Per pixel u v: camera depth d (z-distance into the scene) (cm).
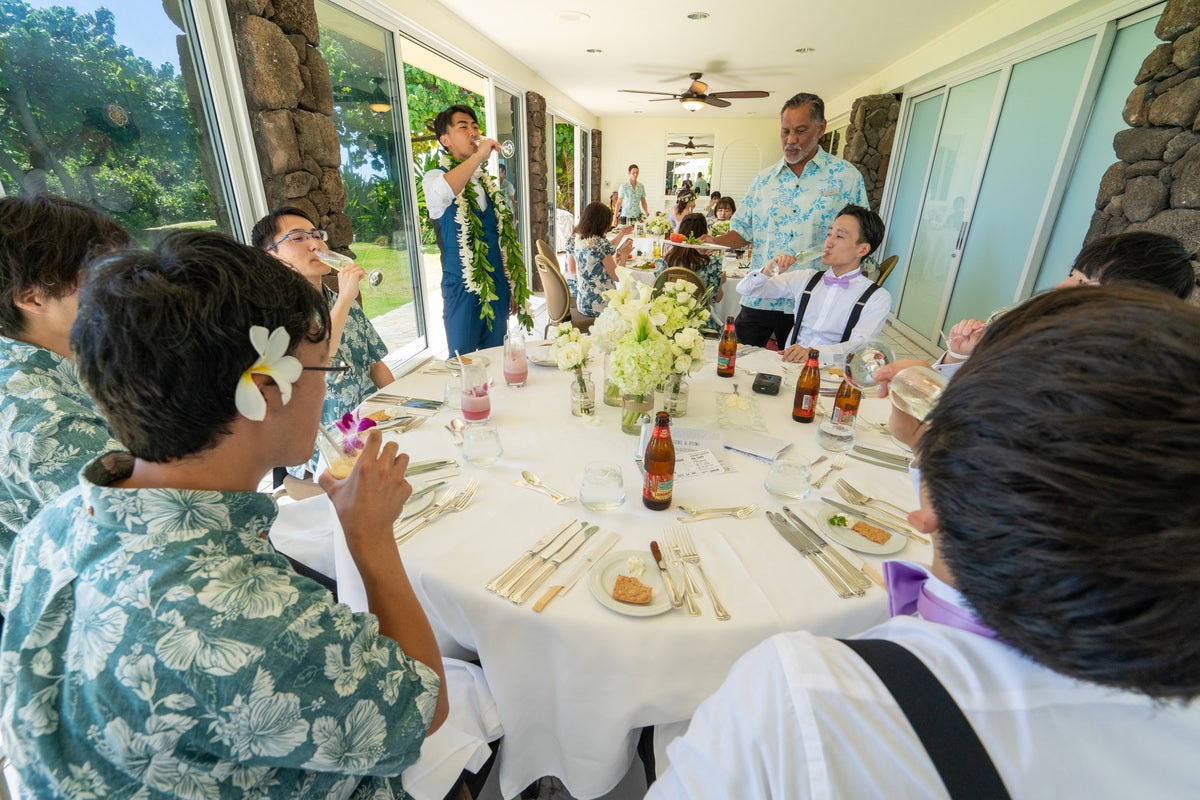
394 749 53
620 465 127
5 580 61
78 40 173
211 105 217
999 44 380
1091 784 30
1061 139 329
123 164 190
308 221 166
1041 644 30
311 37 239
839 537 100
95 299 44
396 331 378
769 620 82
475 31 454
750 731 35
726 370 187
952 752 31
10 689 45
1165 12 222
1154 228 221
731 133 1024
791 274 258
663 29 446
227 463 52
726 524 106
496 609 85
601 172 1066
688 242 379
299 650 46
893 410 72
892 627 42
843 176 283
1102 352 27
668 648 81
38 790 44
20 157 162
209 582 46
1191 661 26
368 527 66
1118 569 25
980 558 31
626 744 89
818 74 614
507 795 95
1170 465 24
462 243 270
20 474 79
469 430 126
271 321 48
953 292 447
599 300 418
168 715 43
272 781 51
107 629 43
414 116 788
